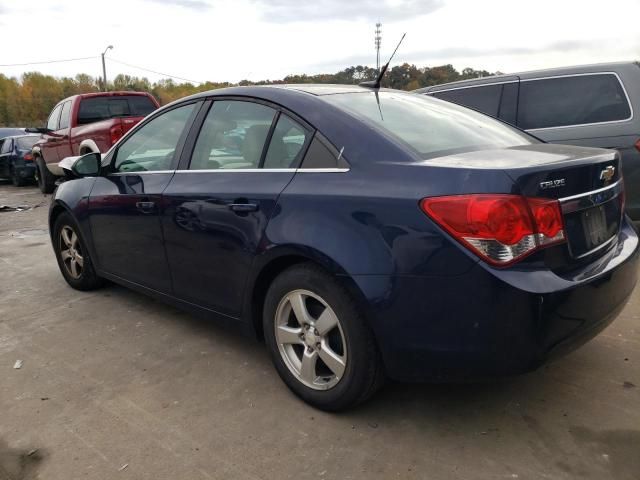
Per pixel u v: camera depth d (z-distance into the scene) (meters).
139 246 3.67
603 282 2.36
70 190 4.38
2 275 5.33
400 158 2.41
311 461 2.34
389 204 2.30
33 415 2.76
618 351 3.25
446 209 2.16
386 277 2.28
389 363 2.38
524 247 2.12
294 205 2.62
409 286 2.24
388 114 2.87
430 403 2.75
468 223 2.11
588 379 2.94
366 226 2.35
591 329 2.35
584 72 5.33
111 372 3.20
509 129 3.32
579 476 2.19
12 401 2.90
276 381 3.03
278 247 2.64
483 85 5.82
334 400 2.60
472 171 2.17
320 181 2.58
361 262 2.33
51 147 10.84
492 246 2.10
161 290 3.62
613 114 5.15
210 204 3.04
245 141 3.05
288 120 2.87
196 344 3.55
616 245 2.69
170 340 3.62
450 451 2.38
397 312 2.28
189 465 2.34
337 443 2.46
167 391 2.96
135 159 3.84
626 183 5.07
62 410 2.80
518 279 2.10
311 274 2.56
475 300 2.13
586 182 2.42
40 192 12.98
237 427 2.60
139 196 3.57
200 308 3.32
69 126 9.98
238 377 3.09
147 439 2.53
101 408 2.81
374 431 2.54
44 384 3.08
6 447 2.50
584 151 2.66
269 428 2.58
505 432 2.50
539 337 2.13
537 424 2.55
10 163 14.37
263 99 3.04
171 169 3.46
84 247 4.41
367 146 2.52
